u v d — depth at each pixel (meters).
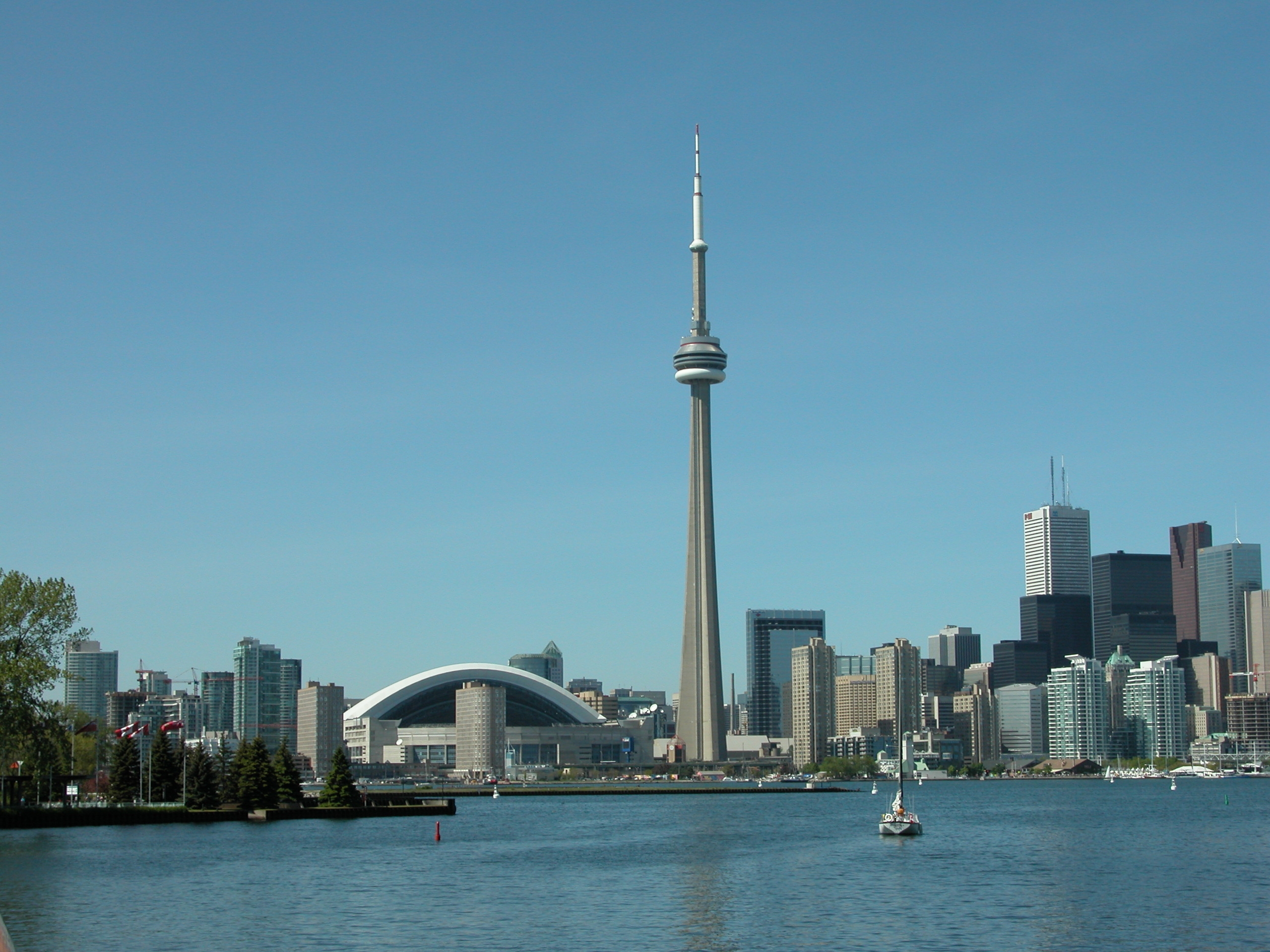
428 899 147.00
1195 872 181.75
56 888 152.62
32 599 194.62
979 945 119.06
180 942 118.00
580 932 124.81
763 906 143.50
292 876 167.75
